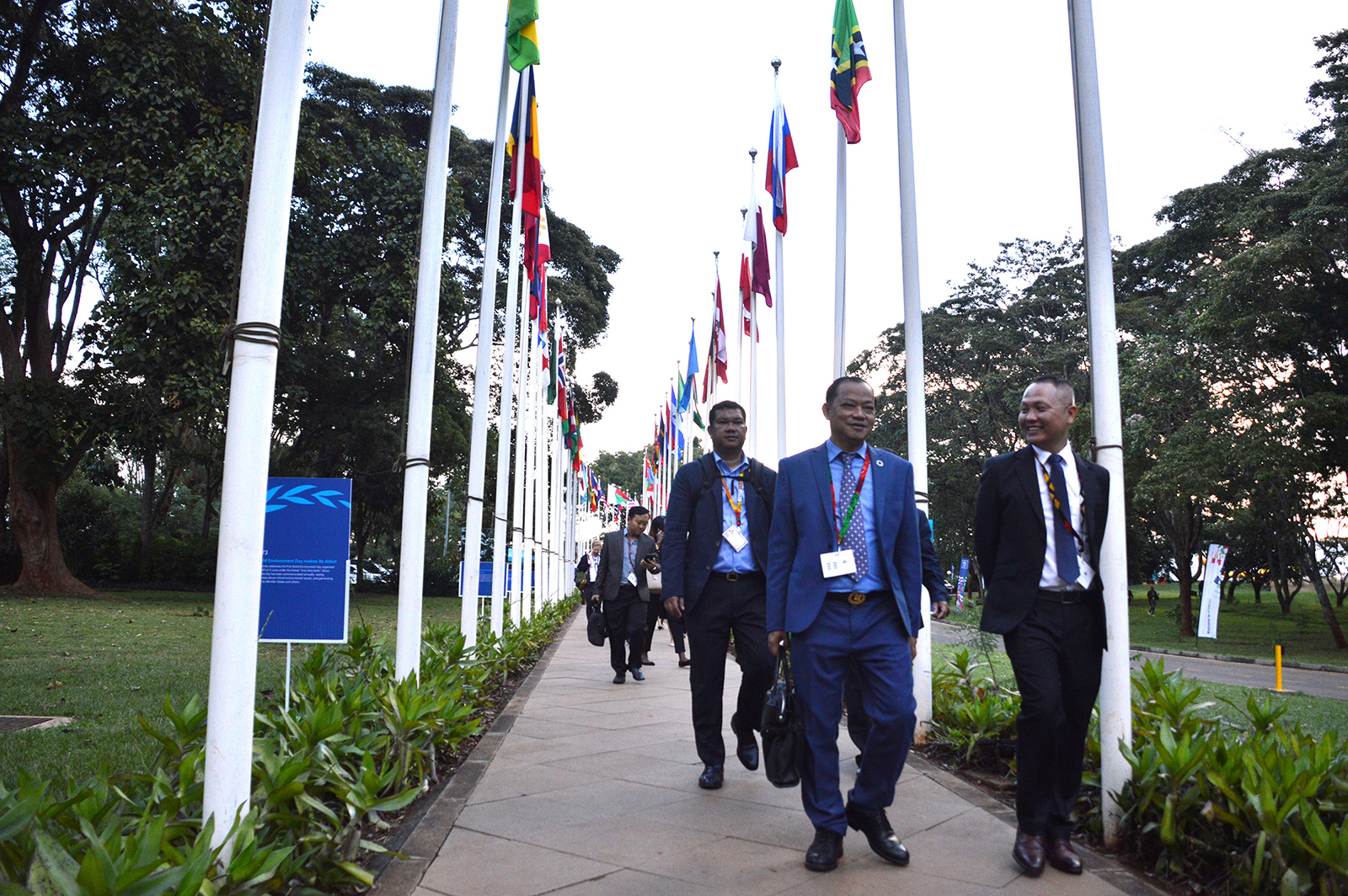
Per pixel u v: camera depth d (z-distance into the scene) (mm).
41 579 25156
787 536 4152
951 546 39625
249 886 2818
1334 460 24094
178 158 22109
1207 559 25344
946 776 5508
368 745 4461
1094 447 4449
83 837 2846
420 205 26219
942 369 40250
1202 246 28953
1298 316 23750
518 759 5922
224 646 3123
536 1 8477
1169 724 4719
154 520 37281
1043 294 38688
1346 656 23750
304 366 26391
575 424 30406
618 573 10312
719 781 5141
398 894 3408
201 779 3561
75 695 8289
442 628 9625
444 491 45281
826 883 3598
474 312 31234
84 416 23016
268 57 3369
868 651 3951
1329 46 24922
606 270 41375
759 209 14344
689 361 21359
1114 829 4129
